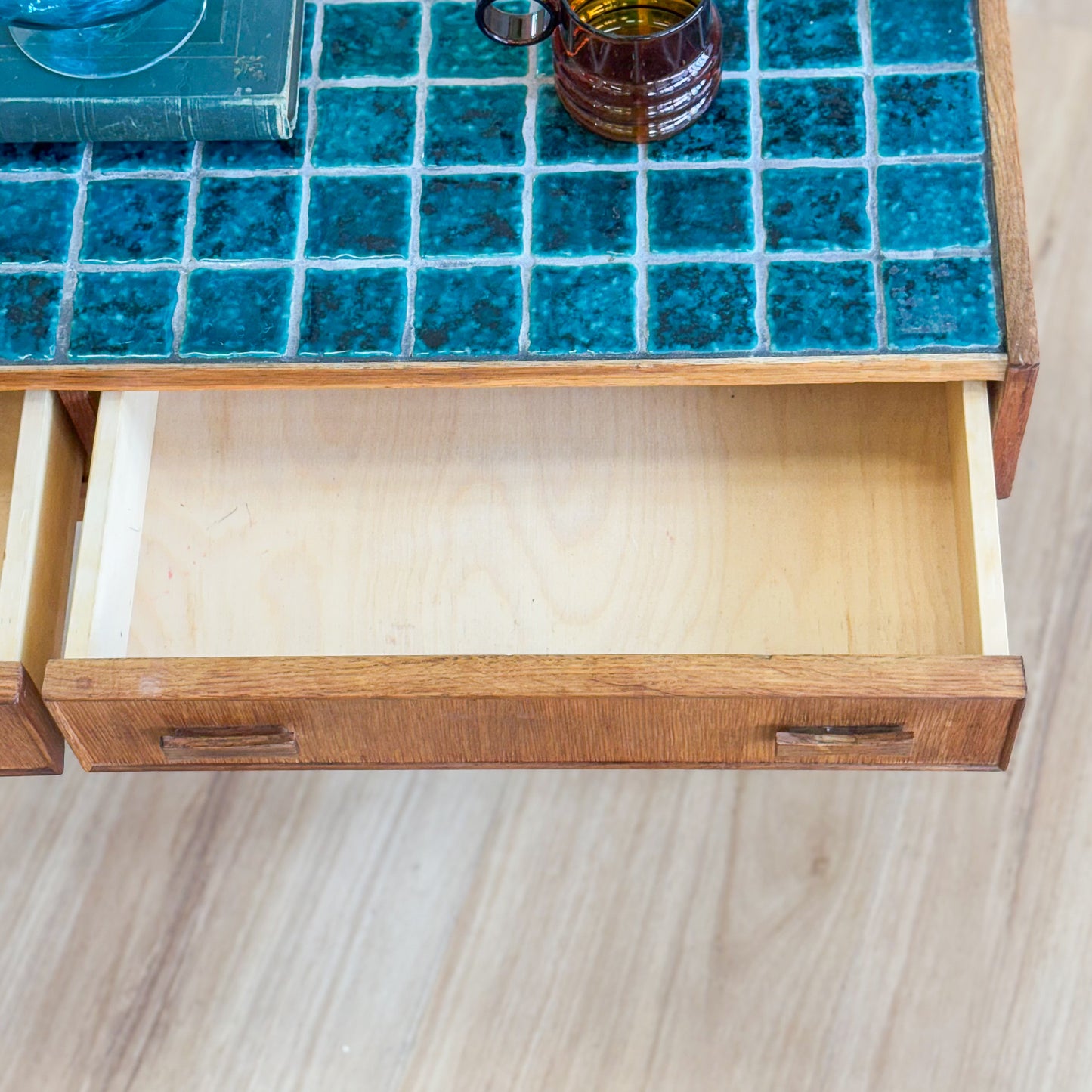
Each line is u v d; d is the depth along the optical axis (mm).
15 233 893
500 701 795
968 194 871
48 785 1266
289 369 856
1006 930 1204
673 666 784
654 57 828
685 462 965
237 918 1229
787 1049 1180
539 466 972
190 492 968
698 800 1254
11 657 832
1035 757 1249
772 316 850
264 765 888
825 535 936
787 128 895
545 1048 1189
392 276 874
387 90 923
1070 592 1294
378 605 937
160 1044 1194
